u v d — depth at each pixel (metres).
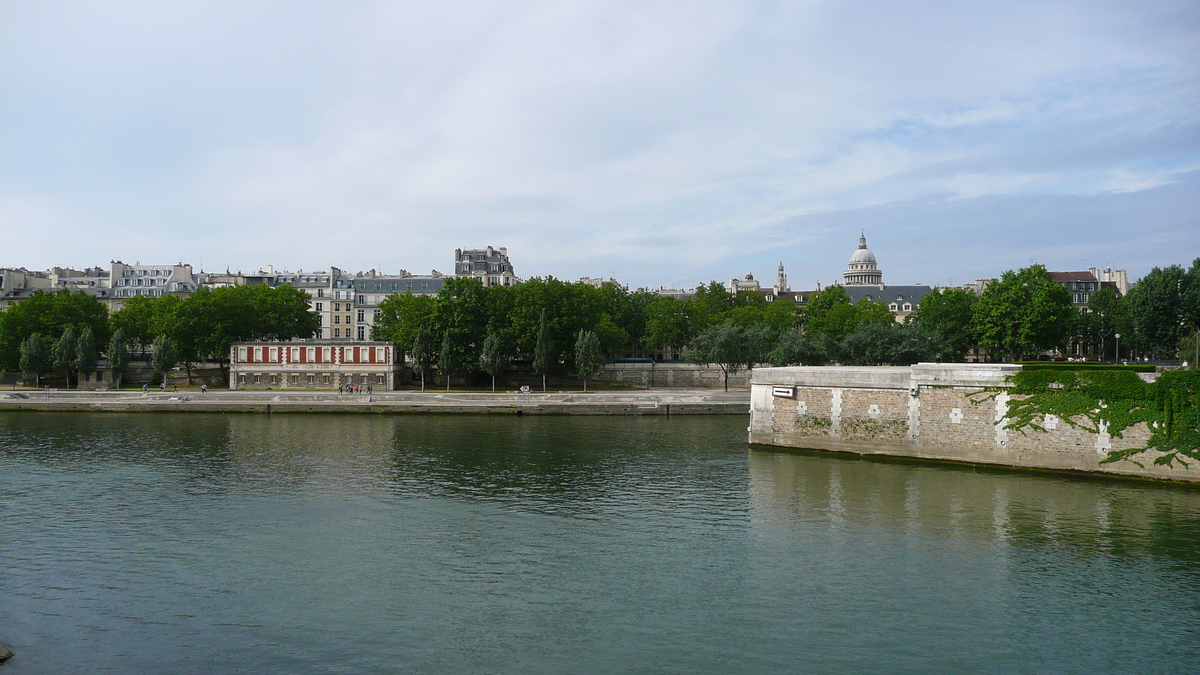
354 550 42.78
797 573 39.00
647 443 79.56
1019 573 38.78
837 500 52.81
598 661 29.89
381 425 95.81
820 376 70.25
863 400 67.75
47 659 29.88
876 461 66.19
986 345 133.50
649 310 170.88
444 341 128.38
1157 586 37.03
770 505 51.84
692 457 70.19
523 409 107.31
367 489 57.34
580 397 113.69
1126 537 43.91
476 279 136.75
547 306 134.25
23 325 138.88
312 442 80.50
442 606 35.03
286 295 158.62
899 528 46.22
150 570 39.59
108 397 114.31
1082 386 57.81
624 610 34.59
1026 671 29.30
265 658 30.03
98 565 40.28
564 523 48.06
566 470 64.38
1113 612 34.28
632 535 45.47
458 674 28.84
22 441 81.06
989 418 61.34
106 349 145.38
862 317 147.25
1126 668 29.52
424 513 50.44
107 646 31.00
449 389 132.62
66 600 35.62
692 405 107.81
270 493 56.09
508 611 34.50
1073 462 57.72
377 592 36.66
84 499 54.19
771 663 29.77
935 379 63.84
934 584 37.44
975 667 29.56
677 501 53.25
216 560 41.12
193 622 33.25
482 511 50.91
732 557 41.41
